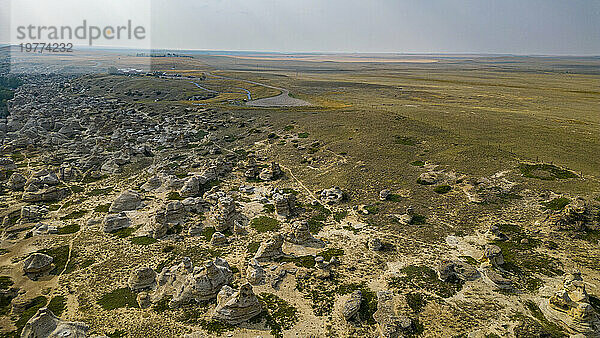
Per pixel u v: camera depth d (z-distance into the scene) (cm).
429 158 9500
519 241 5922
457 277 5141
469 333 4200
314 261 5744
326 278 5266
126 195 7912
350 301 4691
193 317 4575
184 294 4878
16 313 4688
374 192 8094
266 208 7806
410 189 8025
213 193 8375
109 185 9350
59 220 7344
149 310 4703
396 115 13500
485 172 8269
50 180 9119
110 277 5434
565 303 4312
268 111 16412
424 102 17962
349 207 7625
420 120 12900
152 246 6319
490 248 5412
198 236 6681
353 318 4522
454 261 5444
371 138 11162
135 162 10950
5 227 7056
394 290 4966
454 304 4662
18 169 10338
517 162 8588
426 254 5797
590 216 6162
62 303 4872
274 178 9525
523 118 13175
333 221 7131
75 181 9606
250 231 6812
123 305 4809
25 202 8138
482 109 15388
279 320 4509
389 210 7294
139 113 17650
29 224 7125
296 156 10888
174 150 12269
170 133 14112
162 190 8856
